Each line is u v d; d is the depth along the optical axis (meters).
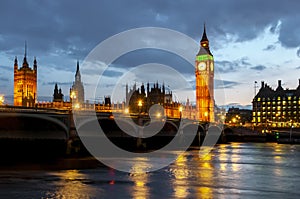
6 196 40.31
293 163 79.75
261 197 41.72
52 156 82.38
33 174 56.56
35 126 80.25
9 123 75.62
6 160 74.94
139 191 44.19
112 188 45.88
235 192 44.41
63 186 46.72
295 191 45.47
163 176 57.12
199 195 42.25
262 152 116.75
